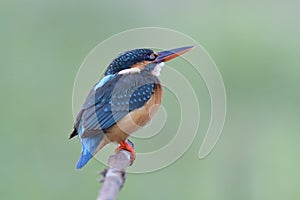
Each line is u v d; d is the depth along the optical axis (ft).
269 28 57.11
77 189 45.83
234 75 52.95
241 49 54.24
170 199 47.06
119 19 57.62
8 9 55.62
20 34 54.49
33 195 44.91
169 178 47.11
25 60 52.80
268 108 53.11
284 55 54.65
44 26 55.52
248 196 51.21
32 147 46.98
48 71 52.54
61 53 54.03
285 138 52.95
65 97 50.78
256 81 53.21
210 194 49.11
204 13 58.08
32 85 51.01
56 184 45.85
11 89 50.39
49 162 46.39
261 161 52.26
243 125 52.70
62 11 55.83
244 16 57.72
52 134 48.14
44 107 49.67
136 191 45.98
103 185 22.99
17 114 48.57
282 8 58.95
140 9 58.39
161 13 58.90
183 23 58.18
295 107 53.26
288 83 53.72
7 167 45.62
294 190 51.44
